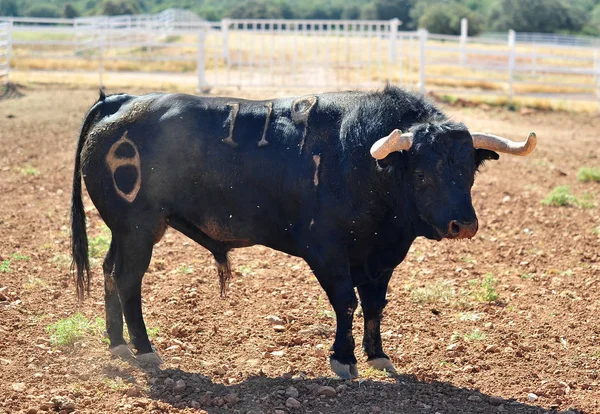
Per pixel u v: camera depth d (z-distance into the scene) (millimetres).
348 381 6598
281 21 26203
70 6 71312
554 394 6570
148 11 80125
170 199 6961
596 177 16406
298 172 6609
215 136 6852
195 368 6953
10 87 25656
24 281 8984
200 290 9086
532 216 13234
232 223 6930
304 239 6637
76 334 7375
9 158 16719
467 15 71688
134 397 6273
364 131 6441
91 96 24672
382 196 6434
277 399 6277
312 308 8555
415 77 30656
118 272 7070
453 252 11086
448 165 5992
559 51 45156
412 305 8789
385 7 77812
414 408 6191
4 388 6301
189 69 32188
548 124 23969
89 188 7184
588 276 9961
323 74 30375
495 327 8172
